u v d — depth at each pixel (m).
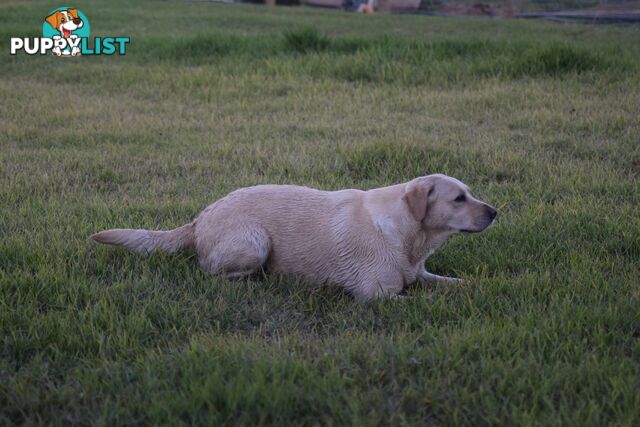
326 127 9.43
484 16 27.58
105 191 7.19
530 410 3.60
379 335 4.43
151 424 3.48
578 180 7.11
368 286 4.92
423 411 3.58
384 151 7.95
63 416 3.56
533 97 10.83
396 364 3.99
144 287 4.92
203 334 4.34
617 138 8.85
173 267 5.23
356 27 21.20
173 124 9.87
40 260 5.24
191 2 29.25
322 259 5.02
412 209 4.87
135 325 4.37
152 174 7.71
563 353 4.08
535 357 4.05
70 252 5.45
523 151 8.22
